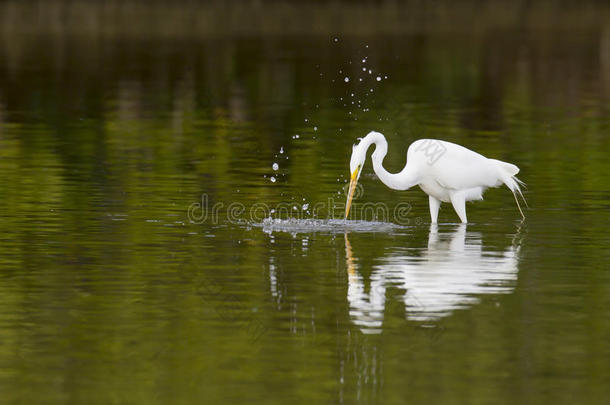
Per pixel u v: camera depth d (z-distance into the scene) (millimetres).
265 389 8156
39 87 33219
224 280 11367
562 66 41656
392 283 11242
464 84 35875
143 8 67375
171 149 21641
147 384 8258
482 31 57688
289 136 23781
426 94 33031
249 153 21234
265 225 14570
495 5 72438
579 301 10500
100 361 8766
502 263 12211
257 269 11898
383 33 55438
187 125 25656
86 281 11289
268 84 35062
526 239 13680
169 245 13164
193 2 69688
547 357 8812
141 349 9055
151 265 12062
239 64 40781
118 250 12852
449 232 14250
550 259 12445
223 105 29844
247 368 8586
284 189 17359
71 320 9844
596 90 34156
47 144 22125
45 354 8922
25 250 12797
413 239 13742
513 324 9719
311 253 12773
